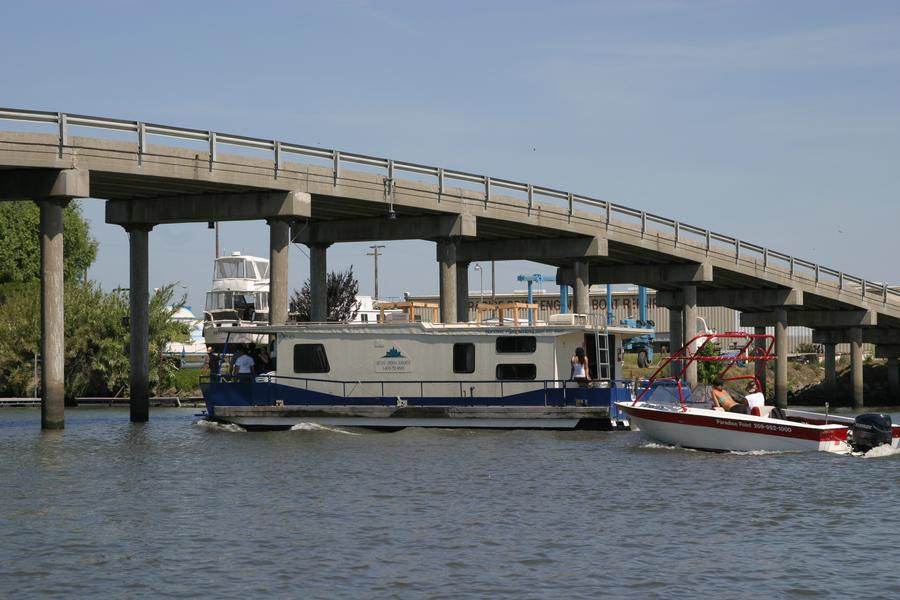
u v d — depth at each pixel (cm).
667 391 4559
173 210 5628
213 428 4962
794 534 2672
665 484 3334
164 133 4988
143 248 5753
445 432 4600
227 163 5166
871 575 2316
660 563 2400
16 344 9212
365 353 4809
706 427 4047
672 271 8062
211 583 2244
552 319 4744
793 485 3328
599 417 4562
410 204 5891
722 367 8950
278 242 5469
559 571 2333
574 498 3106
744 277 8600
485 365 4706
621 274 8231
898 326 11119
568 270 8356
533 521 2797
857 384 10288
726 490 3234
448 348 4734
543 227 6600
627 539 2609
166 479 3466
